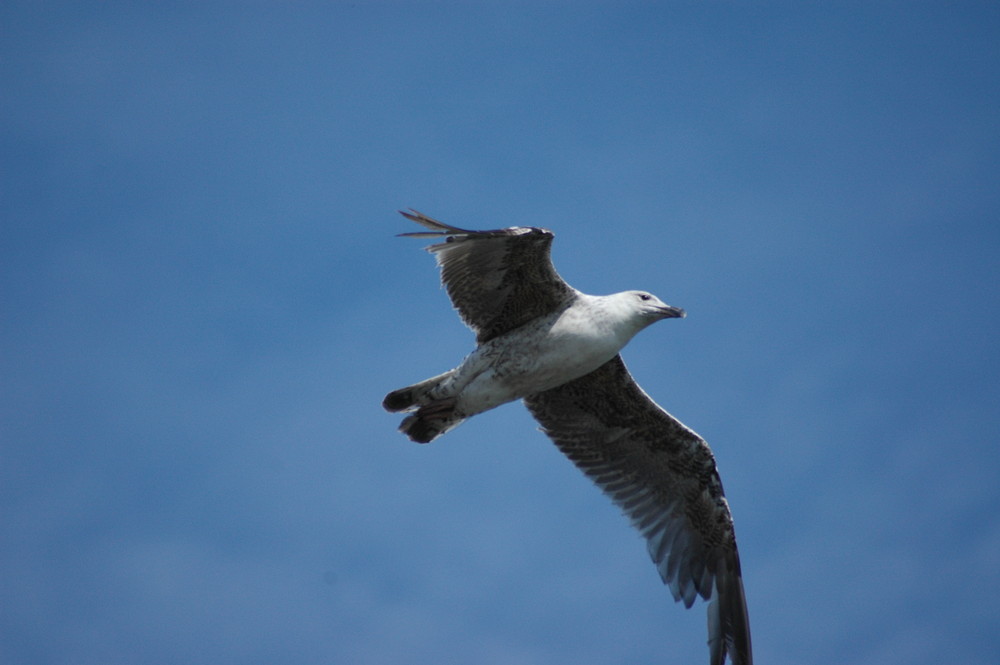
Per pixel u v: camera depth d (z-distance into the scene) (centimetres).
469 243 1361
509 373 1447
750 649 1576
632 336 1466
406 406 1501
